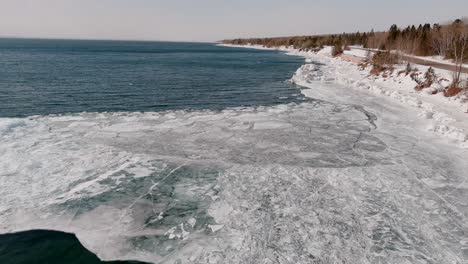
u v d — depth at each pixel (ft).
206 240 23.85
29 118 55.21
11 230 24.90
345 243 23.45
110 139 45.14
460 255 22.39
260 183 32.58
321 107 68.90
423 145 44.47
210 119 57.52
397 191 31.14
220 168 36.17
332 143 45.14
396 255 22.26
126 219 26.43
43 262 21.94
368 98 79.00
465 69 92.68
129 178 33.30
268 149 42.42
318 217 26.61
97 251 22.94
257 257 21.93
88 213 27.14
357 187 31.89
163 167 36.17
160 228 25.34
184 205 28.48
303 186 32.01
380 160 38.96
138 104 71.10
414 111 65.05
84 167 35.65
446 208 28.30
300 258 21.84
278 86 98.94
